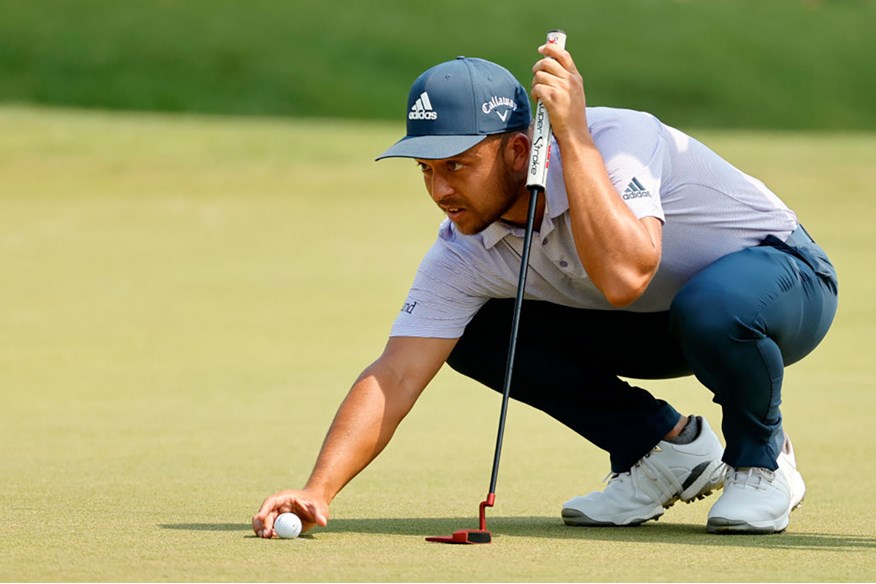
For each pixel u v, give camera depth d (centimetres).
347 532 1362
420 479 1811
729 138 10700
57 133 8156
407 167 7662
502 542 1302
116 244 5256
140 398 2591
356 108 15875
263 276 4566
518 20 18862
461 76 1286
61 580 1085
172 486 1716
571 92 1281
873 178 7438
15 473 1820
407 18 18588
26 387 2706
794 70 18362
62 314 3747
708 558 1213
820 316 1413
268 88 16125
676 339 1396
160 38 16900
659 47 18600
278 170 7375
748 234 1409
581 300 1419
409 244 5375
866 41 19588
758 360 1348
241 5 18212
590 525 1457
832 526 1452
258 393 2659
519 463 1967
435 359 1414
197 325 3606
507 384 1316
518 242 1366
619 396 1470
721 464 1507
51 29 16662
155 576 1103
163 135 8412
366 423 1367
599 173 1276
